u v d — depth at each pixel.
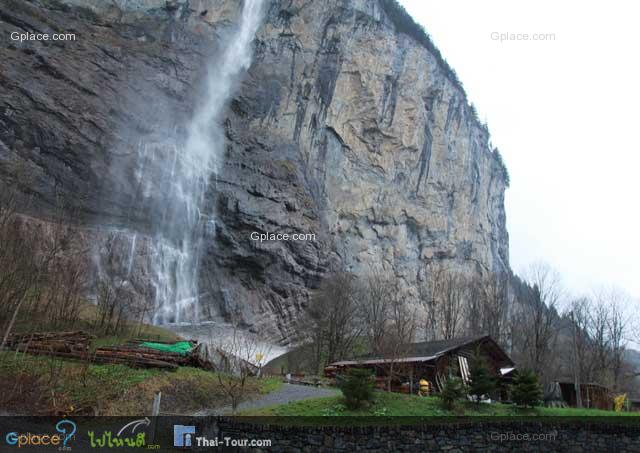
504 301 66.44
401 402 21.89
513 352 56.50
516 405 23.66
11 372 19.03
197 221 65.94
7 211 30.59
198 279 62.78
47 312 30.20
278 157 75.75
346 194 80.12
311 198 75.19
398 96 87.69
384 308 56.00
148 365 23.08
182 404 20.34
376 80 85.75
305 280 68.00
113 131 61.47
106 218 56.62
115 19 71.38
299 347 56.41
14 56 57.66
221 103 76.62
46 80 58.69
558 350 55.91
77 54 63.66
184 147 68.19
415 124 88.25
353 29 86.62
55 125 56.38
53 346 22.73
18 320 27.28
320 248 70.75
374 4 92.19
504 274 89.81
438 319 69.94
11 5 60.50
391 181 85.00
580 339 48.78
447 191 91.81
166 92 70.75
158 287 56.38
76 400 18.14
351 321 56.06
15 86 55.41
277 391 24.03
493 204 107.06
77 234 47.50
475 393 23.11
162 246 59.22
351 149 83.00
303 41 84.25
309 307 62.59
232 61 81.06
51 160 54.69
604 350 51.41
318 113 82.00
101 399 18.72
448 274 76.81
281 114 79.69
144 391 20.25
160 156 64.62
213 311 61.44
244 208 68.19
